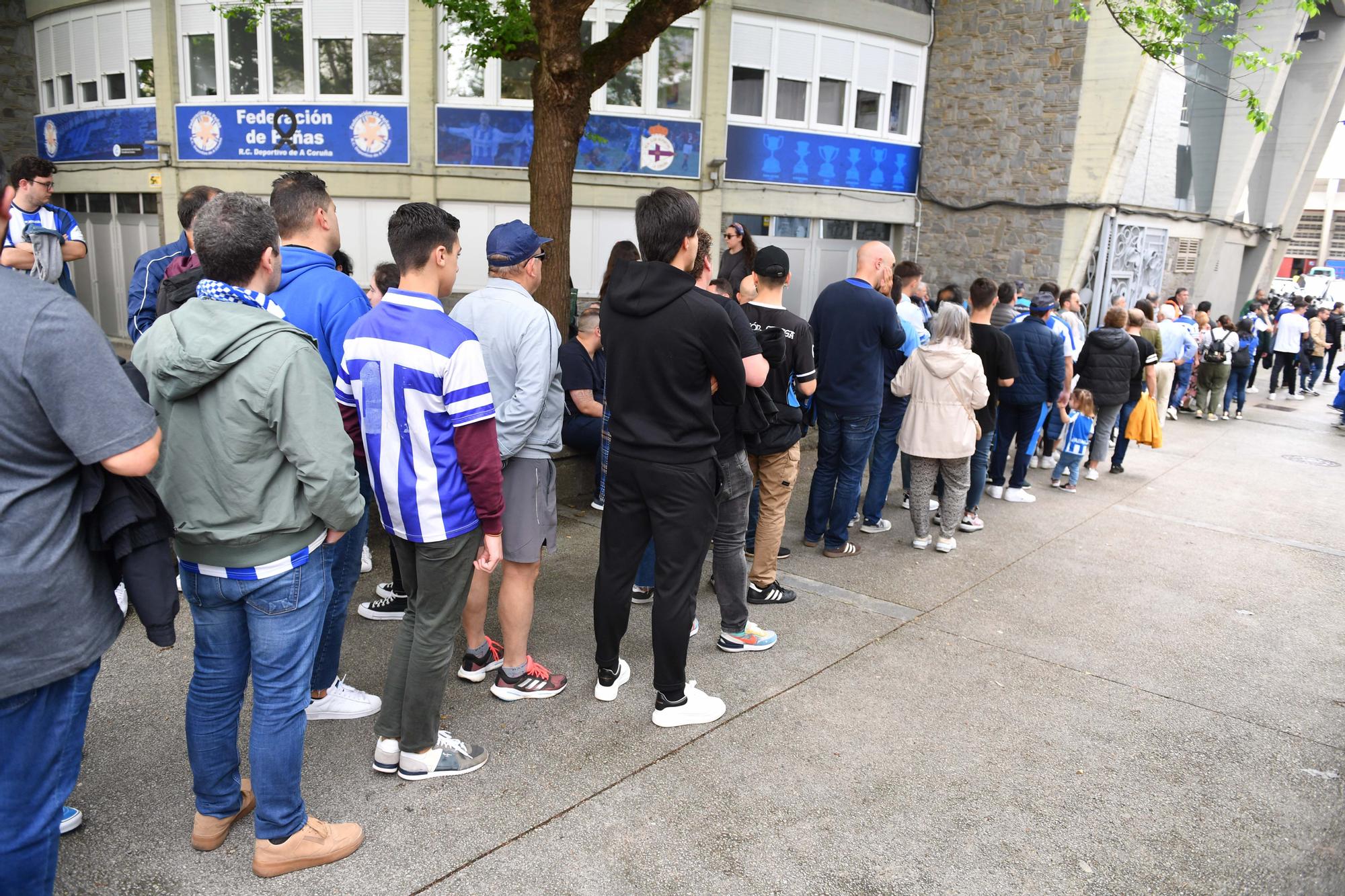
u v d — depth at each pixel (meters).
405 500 2.62
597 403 5.61
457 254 2.71
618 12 12.63
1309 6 6.80
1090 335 7.75
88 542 1.88
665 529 3.15
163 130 13.45
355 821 2.70
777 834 2.74
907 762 3.18
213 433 2.15
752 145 13.49
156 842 2.56
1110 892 2.54
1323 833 2.88
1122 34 12.55
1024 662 4.08
